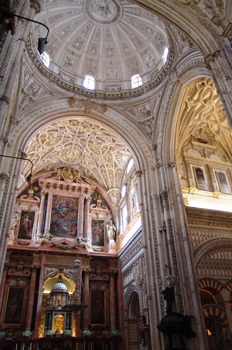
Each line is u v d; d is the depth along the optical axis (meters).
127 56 25.19
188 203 20.56
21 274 23.92
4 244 15.62
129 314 23.62
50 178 29.06
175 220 17.72
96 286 25.81
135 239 22.92
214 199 21.66
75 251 25.81
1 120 9.23
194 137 24.03
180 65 19.30
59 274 24.59
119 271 26.31
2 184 16.12
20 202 27.28
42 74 21.08
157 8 14.81
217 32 13.52
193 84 19.97
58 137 26.75
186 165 22.30
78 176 29.08
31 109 20.75
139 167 21.67
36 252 24.78
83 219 28.47
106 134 26.34
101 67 25.17
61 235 26.94
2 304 22.48
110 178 30.16
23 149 19.17
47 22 21.97
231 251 18.61
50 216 27.31
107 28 24.22
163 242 18.08
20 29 11.13
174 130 20.81
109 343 23.06
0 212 15.91
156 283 17.36
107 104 23.11
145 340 19.62
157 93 21.98
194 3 14.34
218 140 24.50
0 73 9.77
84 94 23.02
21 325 22.14
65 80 22.31
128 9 22.75
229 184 23.02
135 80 24.77
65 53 24.06
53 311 22.36
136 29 23.86
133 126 22.91
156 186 20.30
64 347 21.27
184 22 14.31
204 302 19.20
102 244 28.12
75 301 21.31
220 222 19.41
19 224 26.27
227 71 12.31
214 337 18.42
